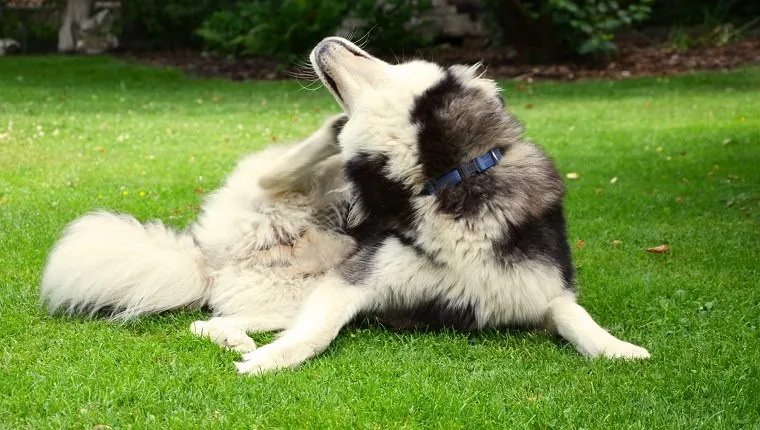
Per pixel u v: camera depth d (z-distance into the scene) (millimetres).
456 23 19219
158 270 4031
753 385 3275
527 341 3840
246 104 13461
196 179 7648
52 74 16469
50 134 10023
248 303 4078
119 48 20641
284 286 4090
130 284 3967
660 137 10039
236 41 17391
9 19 21219
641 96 13945
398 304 3930
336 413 2936
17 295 4203
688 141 9672
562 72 16578
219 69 17531
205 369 3324
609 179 7840
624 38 19984
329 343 3652
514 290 3799
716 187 7348
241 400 3023
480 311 3854
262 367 3379
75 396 2994
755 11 20469
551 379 3350
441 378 3375
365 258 3910
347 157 3953
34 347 3514
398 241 3859
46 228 5547
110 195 6820
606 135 10312
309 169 4238
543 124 11297
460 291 3832
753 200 6805
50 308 3963
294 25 16422
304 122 11555
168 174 7879
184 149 9336
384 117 3811
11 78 15750
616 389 3221
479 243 3732
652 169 8211
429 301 3900
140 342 3652
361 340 3801
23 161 8289
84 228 4098
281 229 4207
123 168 8125
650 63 17422
